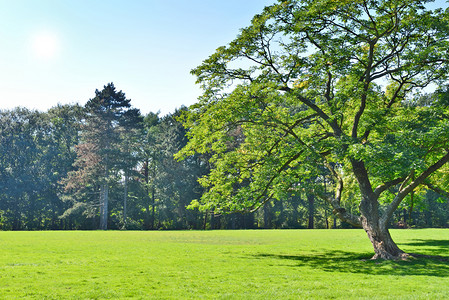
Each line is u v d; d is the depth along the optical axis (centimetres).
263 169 1989
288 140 2112
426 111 1895
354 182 2648
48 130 7606
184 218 6619
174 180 6425
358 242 2812
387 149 1614
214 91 2069
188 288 1149
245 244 2645
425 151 1755
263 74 1959
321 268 1569
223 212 2048
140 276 1344
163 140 7100
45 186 6831
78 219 6788
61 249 2189
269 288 1159
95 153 6138
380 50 2061
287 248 2381
